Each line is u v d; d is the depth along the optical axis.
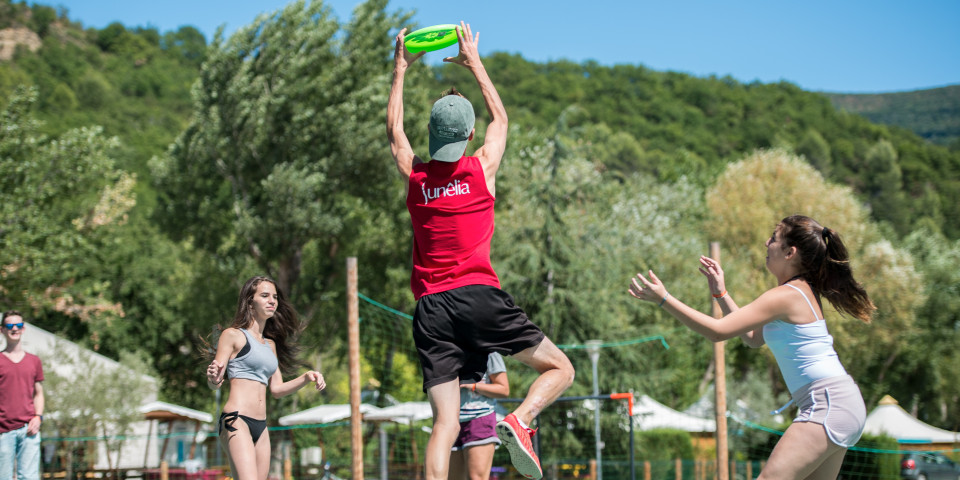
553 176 22.77
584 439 20.67
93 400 18.31
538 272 21.78
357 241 29.34
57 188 22.91
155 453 23.88
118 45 128.12
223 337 5.32
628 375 20.91
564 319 21.50
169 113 86.12
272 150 27.55
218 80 26.78
